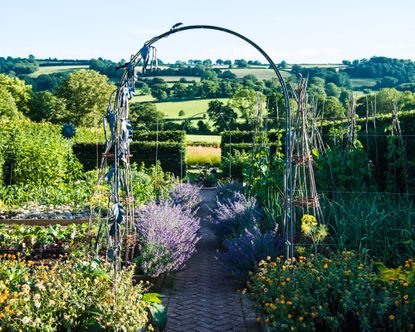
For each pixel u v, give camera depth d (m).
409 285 3.61
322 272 4.08
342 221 6.01
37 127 14.59
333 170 7.33
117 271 4.08
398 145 7.50
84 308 3.57
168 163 19.06
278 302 3.76
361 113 19.36
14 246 5.84
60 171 12.39
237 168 15.86
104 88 40.22
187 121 35.56
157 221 6.31
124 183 5.33
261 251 5.66
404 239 5.58
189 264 6.97
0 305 3.28
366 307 3.60
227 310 5.00
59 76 57.72
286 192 5.11
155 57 4.24
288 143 5.05
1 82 40.72
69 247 5.70
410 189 7.26
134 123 30.55
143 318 3.89
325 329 3.74
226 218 7.75
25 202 10.11
